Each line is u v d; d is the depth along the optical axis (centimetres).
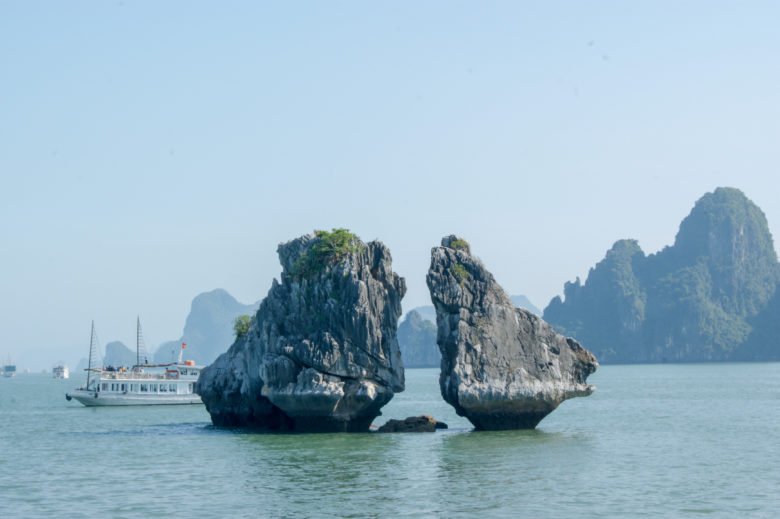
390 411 11969
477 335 7756
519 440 7456
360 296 8100
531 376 7788
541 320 7969
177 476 6066
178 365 14288
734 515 4816
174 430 9194
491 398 7656
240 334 11044
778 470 6134
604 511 4897
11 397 19500
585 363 8050
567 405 13012
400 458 6556
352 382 8038
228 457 6831
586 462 6381
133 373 14325
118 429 9519
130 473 6250
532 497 5231
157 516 4916
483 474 5906
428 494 5312
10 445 8019
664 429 8850
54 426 10106
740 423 9562
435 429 8312
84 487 5769
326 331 8088
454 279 7900
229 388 9412
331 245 8494
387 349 8262
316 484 5650
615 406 12650
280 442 7612
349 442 7469
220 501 5241
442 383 7988
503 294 7994
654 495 5284
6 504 5294
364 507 5019
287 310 8662
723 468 6206
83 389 14088
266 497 5312
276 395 8006
